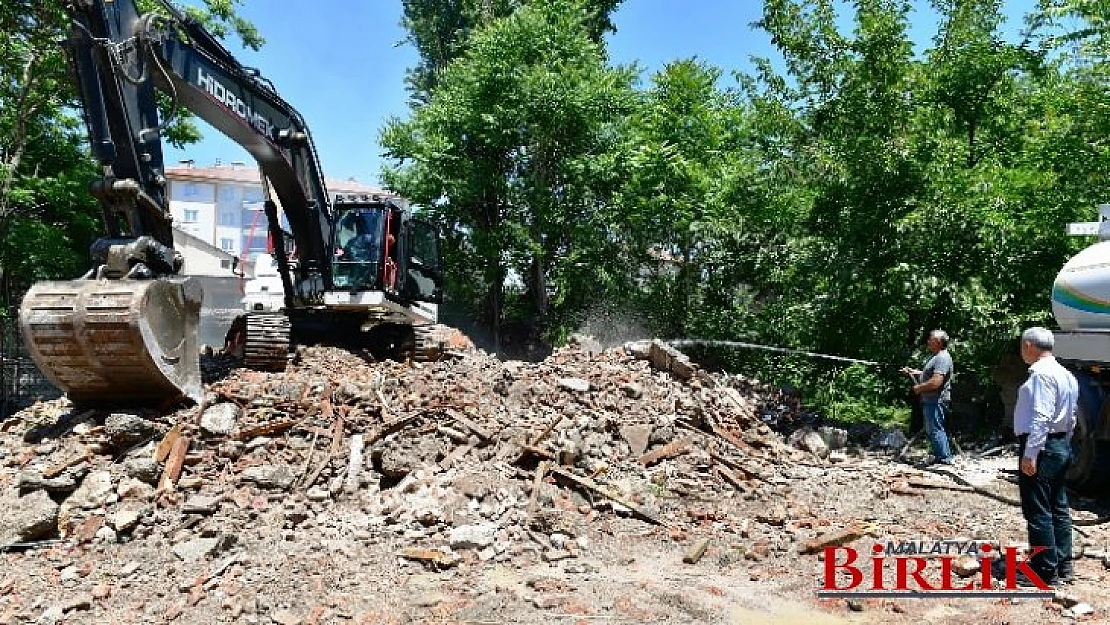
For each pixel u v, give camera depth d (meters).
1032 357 5.35
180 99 8.16
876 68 12.02
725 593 5.16
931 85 12.45
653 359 10.52
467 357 12.62
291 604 4.77
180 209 38.16
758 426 9.80
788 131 13.29
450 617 4.60
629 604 4.87
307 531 6.00
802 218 13.30
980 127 13.20
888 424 12.25
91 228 18.67
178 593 4.97
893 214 11.58
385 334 12.16
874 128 12.12
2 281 18.09
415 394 8.15
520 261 22.81
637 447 7.98
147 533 5.82
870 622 4.73
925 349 11.79
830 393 12.95
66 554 5.56
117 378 7.12
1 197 16.50
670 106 21.06
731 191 15.31
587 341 11.80
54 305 6.78
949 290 10.82
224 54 8.73
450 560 5.47
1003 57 12.39
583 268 21.42
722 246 15.55
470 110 22.50
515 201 22.80
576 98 21.83
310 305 10.98
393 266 11.60
